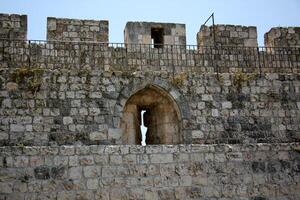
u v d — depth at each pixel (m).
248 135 20.58
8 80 19.02
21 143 18.55
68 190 15.73
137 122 21.67
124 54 23.38
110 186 16.05
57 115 19.12
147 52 23.62
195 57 24.05
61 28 23.27
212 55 24.23
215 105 20.66
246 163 17.34
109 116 19.61
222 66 24.23
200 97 20.64
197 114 20.45
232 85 21.00
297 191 17.53
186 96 20.58
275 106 21.14
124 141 20.84
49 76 19.41
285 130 20.95
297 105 21.36
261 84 21.25
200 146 17.12
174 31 24.38
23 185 15.48
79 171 15.95
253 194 17.12
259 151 17.58
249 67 24.50
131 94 20.11
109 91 19.88
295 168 17.73
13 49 22.31
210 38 24.56
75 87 19.55
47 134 18.86
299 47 24.92
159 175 16.52
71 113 19.28
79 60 22.86
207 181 16.86
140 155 16.55
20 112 18.83
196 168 16.88
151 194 16.30
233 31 24.91
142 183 16.31
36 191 15.52
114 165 16.25
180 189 16.56
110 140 19.41
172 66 23.66
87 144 19.12
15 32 22.62
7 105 18.78
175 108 20.64
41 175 15.67
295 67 24.98
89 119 19.39
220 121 20.52
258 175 17.34
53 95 19.28
